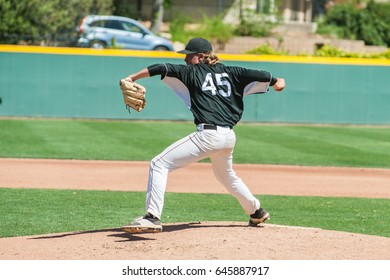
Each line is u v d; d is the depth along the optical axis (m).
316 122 73.25
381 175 44.09
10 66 70.00
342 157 51.34
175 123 70.19
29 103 70.44
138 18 105.06
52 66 70.44
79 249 20.84
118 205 31.12
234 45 96.88
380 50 100.06
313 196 35.62
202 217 28.64
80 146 52.94
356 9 107.31
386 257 20.33
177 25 100.69
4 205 30.34
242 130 66.69
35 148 51.41
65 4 82.44
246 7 102.31
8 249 21.14
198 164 47.47
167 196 34.25
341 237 22.52
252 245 20.95
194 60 22.28
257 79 22.03
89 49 70.56
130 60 70.88
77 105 71.00
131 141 56.25
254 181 40.59
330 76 72.88
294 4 112.44
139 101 21.28
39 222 26.77
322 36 103.00
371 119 73.62
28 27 79.50
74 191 34.81
